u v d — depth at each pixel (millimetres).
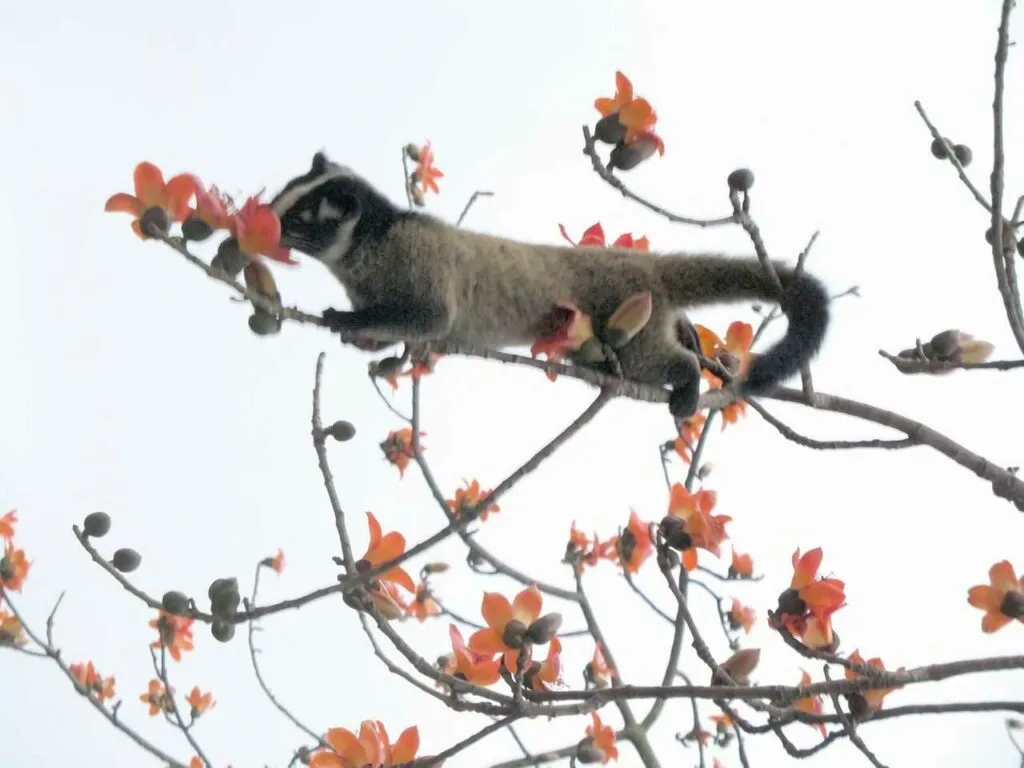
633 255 3586
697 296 3543
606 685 3945
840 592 2412
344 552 2619
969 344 2822
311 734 3994
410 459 4461
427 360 3488
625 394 2977
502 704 2332
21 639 4203
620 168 2795
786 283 3342
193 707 4699
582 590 4227
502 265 3457
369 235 3336
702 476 4547
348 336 3277
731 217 2646
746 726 2490
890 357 2695
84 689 3928
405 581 2746
